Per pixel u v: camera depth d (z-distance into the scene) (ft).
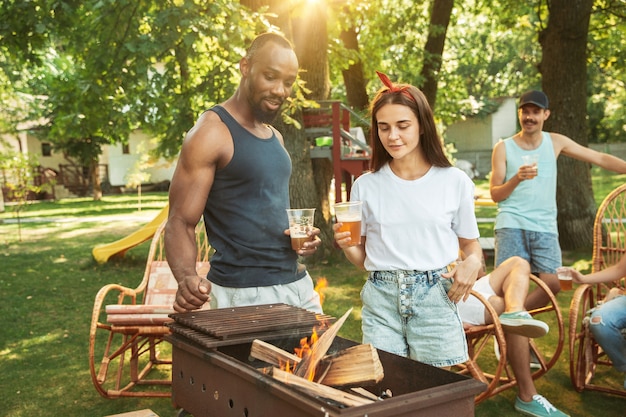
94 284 25.27
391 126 8.00
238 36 20.53
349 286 23.34
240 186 8.16
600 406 12.27
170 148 35.14
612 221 14.75
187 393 6.97
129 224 50.03
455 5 47.60
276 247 8.41
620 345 11.60
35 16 26.05
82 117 30.81
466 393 5.28
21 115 72.59
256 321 6.97
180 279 7.54
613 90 93.61
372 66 46.34
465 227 8.42
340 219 8.02
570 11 28.32
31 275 27.37
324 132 28.53
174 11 20.85
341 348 6.81
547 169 14.23
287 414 5.20
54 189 92.02
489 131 113.80
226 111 8.19
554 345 16.05
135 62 26.63
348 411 4.70
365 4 38.14
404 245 8.27
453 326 8.18
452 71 54.24
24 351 16.55
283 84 8.09
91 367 12.17
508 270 12.44
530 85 111.04
